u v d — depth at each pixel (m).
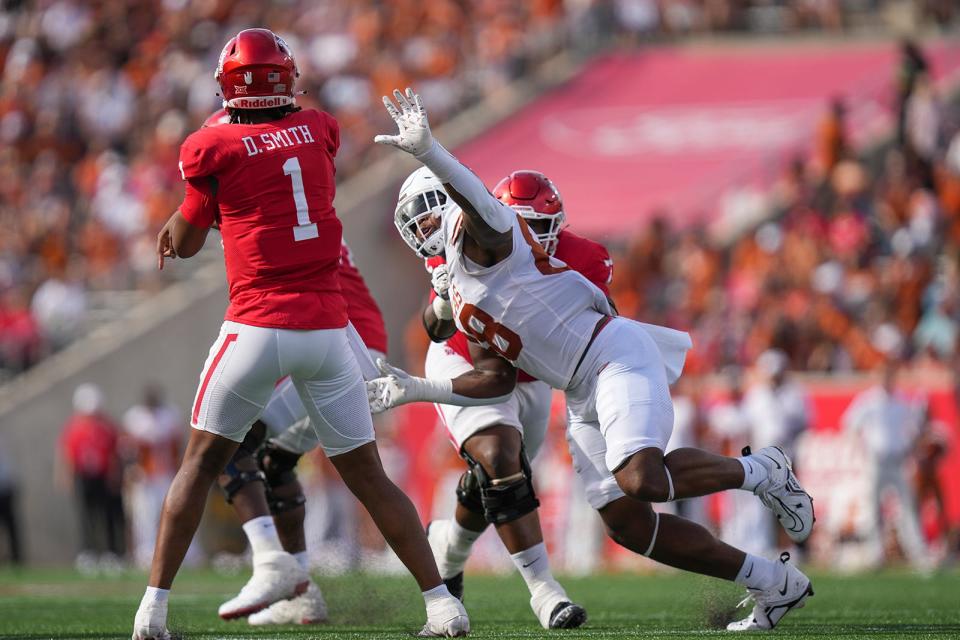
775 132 61.94
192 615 23.27
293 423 21.27
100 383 58.16
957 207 51.38
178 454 50.25
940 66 64.38
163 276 60.88
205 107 68.62
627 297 51.12
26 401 57.41
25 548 56.84
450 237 17.36
